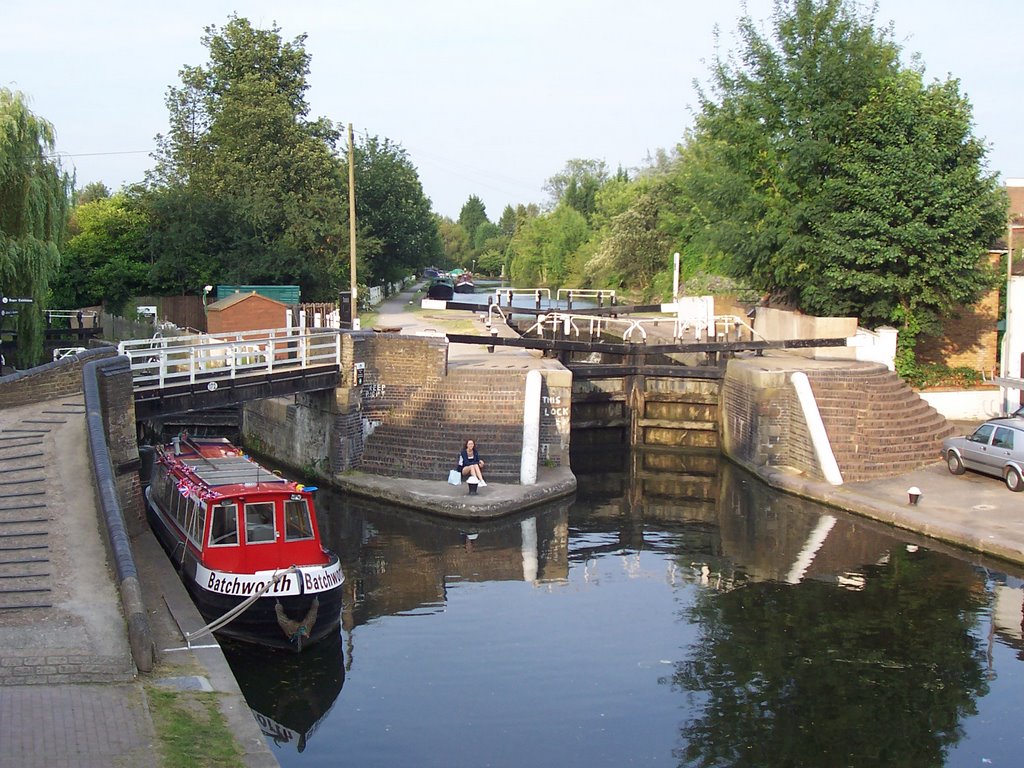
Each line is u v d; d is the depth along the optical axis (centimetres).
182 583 1529
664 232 6281
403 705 1317
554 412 2689
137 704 1018
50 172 2953
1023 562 1831
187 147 5497
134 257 4612
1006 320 3012
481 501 2309
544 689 1370
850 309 3161
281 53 5203
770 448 2747
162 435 3416
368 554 2038
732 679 1404
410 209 5759
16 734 913
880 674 1418
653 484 2758
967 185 2892
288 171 4853
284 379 2362
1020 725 1262
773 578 1866
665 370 3216
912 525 2114
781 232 3197
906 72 3147
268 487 1574
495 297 4038
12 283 2844
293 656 1478
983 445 2359
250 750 941
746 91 3447
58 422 1761
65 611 1198
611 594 1786
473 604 1736
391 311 5175
